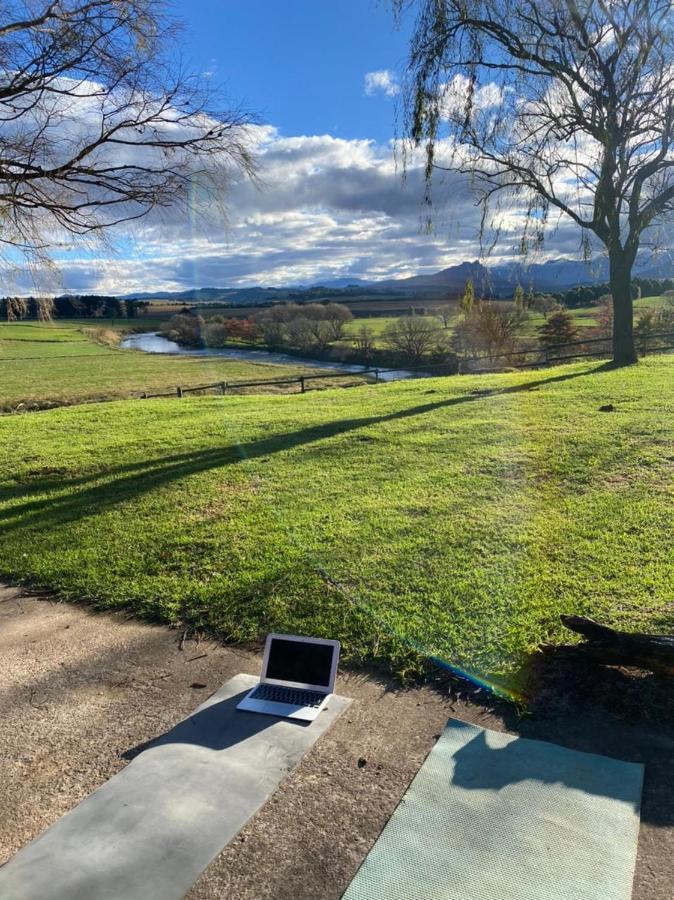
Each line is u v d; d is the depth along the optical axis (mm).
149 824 2062
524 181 11953
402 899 1766
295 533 4820
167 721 2670
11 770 2402
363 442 7754
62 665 3199
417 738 2477
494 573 3896
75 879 1847
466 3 9438
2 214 6566
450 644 3133
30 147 6195
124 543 4895
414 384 14000
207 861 1909
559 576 3787
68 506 6020
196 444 8406
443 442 7422
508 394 10438
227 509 5547
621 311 13258
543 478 5820
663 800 2080
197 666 3135
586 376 11797
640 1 9047
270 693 2818
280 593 3816
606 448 6504
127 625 3627
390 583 3859
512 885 1787
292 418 9922
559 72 10625
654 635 2686
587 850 1896
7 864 1919
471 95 9680
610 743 2377
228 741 2496
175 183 6363
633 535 4336
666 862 1842
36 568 4527
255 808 2121
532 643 3080
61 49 5738
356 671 2992
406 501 5430
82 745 2537
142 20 5973
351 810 2104
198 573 4234
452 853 1911
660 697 2633
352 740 2479
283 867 1888
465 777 2232
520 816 2041
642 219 12422
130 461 7703
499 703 2670
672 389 9508
